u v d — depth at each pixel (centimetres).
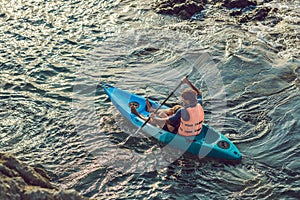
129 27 1091
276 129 775
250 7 1159
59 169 696
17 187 558
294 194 654
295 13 1130
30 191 558
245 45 1012
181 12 1127
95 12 1152
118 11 1158
